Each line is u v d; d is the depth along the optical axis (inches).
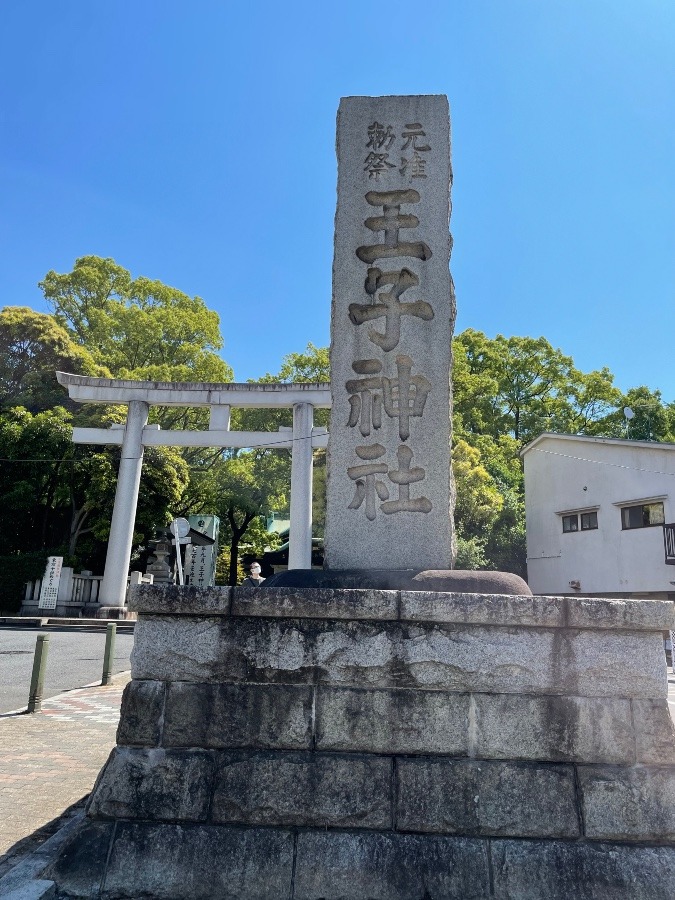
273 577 170.4
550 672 136.3
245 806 128.7
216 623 139.5
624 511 865.5
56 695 363.9
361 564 183.9
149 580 869.2
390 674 136.3
